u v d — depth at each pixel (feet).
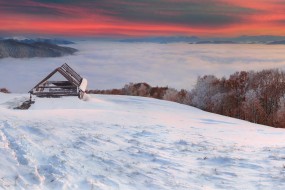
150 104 179.83
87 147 46.88
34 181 31.86
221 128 90.22
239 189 34.37
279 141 68.08
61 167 36.32
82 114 87.71
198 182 36.86
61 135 51.47
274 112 204.95
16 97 154.10
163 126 78.59
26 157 37.04
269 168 41.50
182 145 55.98
